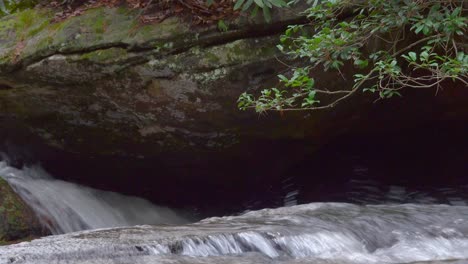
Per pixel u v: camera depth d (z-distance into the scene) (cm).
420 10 543
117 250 358
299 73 532
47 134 666
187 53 579
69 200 666
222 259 361
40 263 338
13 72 602
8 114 653
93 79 598
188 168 698
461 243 435
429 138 749
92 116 637
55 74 598
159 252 364
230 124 623
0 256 343
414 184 751
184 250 371
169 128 634
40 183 670
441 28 519
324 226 439
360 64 522
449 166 768
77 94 617
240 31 578
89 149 677
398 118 700
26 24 615
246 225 438
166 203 746
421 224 466
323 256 388
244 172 707
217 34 577
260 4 540
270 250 388
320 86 601
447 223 474
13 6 652
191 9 580
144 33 579
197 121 619
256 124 626
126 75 588
